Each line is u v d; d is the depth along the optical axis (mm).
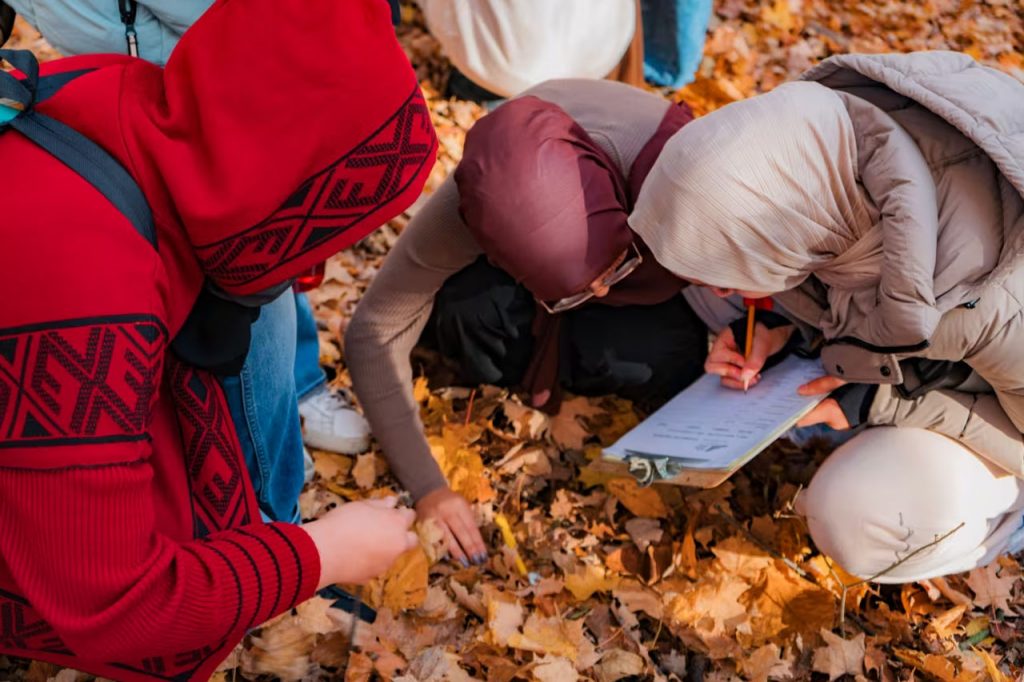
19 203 1168
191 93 1240
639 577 2314
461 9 3291
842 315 1939
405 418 2305
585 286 1904
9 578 1418
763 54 4398
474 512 2414
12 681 1924
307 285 2193
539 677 2021
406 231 2168
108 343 1178
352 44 1198
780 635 2209
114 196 1204
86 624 1242
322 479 2465
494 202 1860
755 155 1715
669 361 2512
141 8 1873
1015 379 1855
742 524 2461
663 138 2008
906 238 1660
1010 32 4871
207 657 1502
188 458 1531
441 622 2133
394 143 1239
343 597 2115
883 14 4816
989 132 1646
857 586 2266
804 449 2658
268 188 1209
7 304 1157
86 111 1248
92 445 1187
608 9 3287
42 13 1894
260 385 1836
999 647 2227
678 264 1843
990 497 2121
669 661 2135
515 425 2627
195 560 1334
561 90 2115
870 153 1737
